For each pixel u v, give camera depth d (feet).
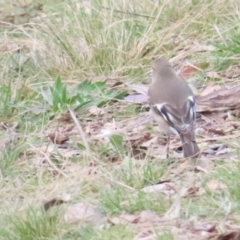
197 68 45.91
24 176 35.53
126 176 33.50
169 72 35.78
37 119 42.27
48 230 29.48
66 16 54.65
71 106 42.96
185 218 29.48
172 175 33.60
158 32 49.85
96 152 36.81
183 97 34.76
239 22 49.44
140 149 36.78
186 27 50.49
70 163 35.91
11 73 48.80
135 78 46.55
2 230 29.89
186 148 33.71
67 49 49.34
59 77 43.93
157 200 31.01
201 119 39.91
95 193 32.73
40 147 38.40
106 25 50.98
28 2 61.05
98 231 28.81
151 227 28.86
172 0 52.65
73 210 30.89
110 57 48.49
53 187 33.45
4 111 43.19
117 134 38.17
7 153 37.42
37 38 52.95
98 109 42.45
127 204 30.96
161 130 38.65
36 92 45.21
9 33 55.77
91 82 46.37
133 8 53.11
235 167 32.76
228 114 39.83
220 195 30.58
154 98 35.27
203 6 51.70
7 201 32.94
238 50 46.75
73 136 39.50
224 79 44.62
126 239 28.17
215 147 36.14
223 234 27.50
